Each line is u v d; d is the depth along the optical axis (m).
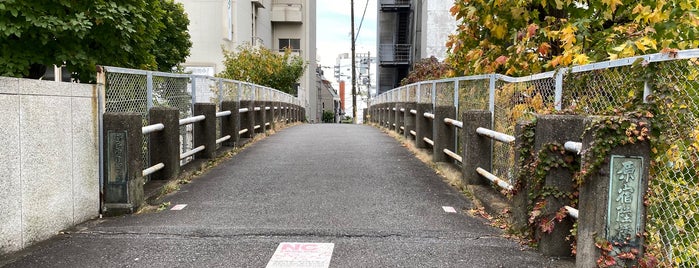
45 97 4.38
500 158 5.90
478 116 6.24
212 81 9.81
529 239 4.33
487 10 7.01
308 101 37.75
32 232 4.24
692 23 5.34
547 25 6.71
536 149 4.13
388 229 4.84
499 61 6.62
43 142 4.36
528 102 5.02
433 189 6.63
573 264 3.88
